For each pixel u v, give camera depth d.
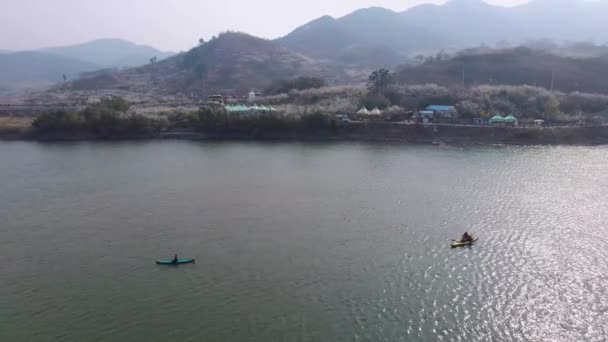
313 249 67.00
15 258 64.00
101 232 73.56
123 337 46.06
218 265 61.84
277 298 53.44
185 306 51.75
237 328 47.56
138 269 60.75
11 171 116.38
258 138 173.38
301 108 197.50
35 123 173.88
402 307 51.47
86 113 177.88
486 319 49.12
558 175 113.06
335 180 106.94
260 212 83.38
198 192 96.50
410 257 64.38
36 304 52.16
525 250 66.75
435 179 108.12
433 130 168.62
